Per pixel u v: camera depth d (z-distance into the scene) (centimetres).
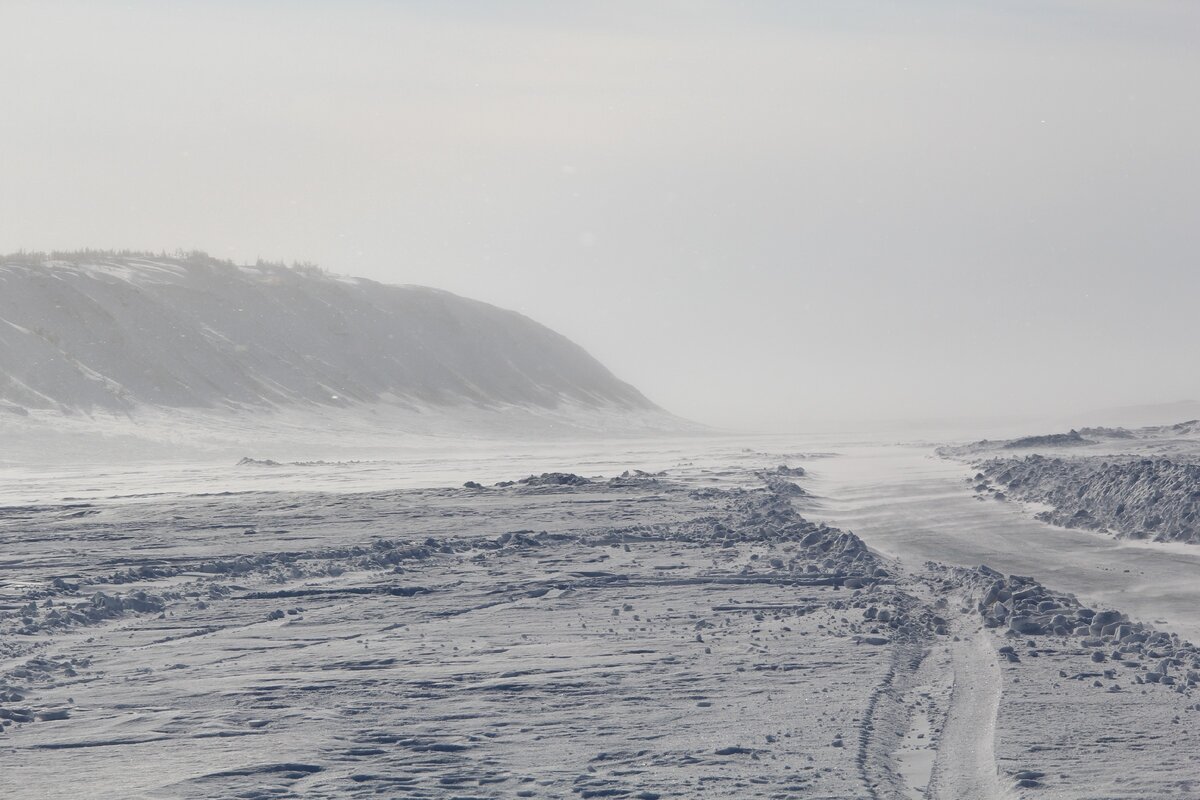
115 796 1588
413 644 2772
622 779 1641
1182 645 2611
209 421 17900
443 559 4506
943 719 2011
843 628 2931
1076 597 3453
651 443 19138
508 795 1577
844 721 1959
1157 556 4309
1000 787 1597
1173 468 5453
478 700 2156
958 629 2989
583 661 2525
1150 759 1705
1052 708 2048
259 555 4506
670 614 3194
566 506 6781
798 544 4794
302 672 2448
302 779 1659
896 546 4788
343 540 5203
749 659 2531
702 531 5322
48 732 1952
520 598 3547
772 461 11556
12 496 8406
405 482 9631
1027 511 5906
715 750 1784
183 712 2084
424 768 1706
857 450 14025
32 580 3972
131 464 13775
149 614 3306
